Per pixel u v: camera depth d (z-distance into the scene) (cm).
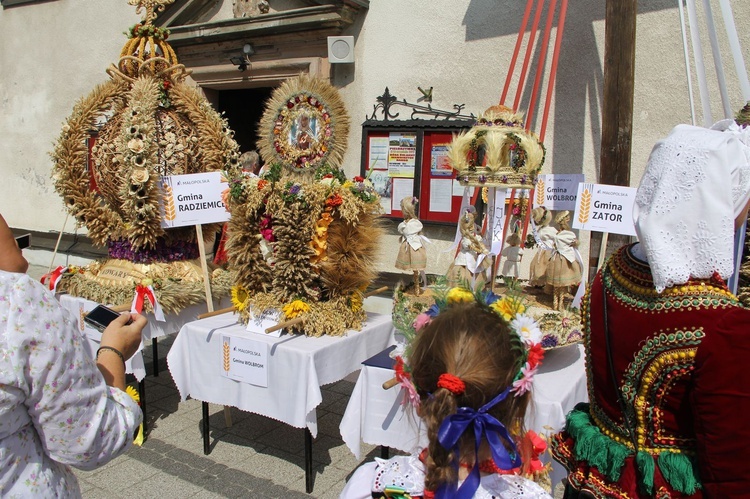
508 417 127
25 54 889
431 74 550
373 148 562
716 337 126
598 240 427
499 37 513
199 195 404
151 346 578
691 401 131
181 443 379
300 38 619
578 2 475
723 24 422
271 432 399
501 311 176
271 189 332
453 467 121
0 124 940
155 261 433
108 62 805
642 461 140
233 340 334
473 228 318
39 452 138
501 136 290
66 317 138
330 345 319
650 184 142
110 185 416
